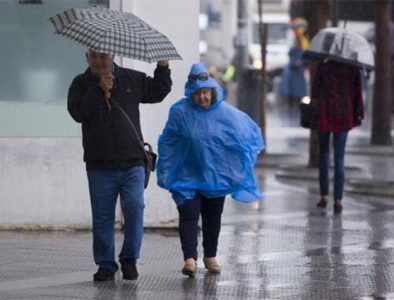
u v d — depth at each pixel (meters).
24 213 31.20
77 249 28.66
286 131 73.75
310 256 28.27
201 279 25.08
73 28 23.22
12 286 24.14
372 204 38.59
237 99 62.72
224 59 85.75
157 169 25.14
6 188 31.14
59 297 23.03
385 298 23.39
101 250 24.59
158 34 23.59
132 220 24.34
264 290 24.00
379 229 32.88
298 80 90.31
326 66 35.84
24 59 31.17
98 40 22.80
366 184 41.22
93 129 24.06
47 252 28.27
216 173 24.83
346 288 24.36
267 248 29.42
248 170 24.98
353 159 54.22
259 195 25.28
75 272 25.77
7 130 31.16
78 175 31.17
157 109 31.03
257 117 59.94
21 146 31.03
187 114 24.91
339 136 36.03
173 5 30.92
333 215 35.81
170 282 24.70
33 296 23.11
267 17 117.62
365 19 60.62
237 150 24.89
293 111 91.44
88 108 23.78
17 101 31.17
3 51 31.17
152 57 23.16
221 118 24.91
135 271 24.83
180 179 24.97
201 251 28.62
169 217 31.64
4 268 26.19
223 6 86.19
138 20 23.78
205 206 25.64
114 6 30.88
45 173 31.11
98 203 24.30
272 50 113.06
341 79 35.78
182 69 31.05
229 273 25.86
